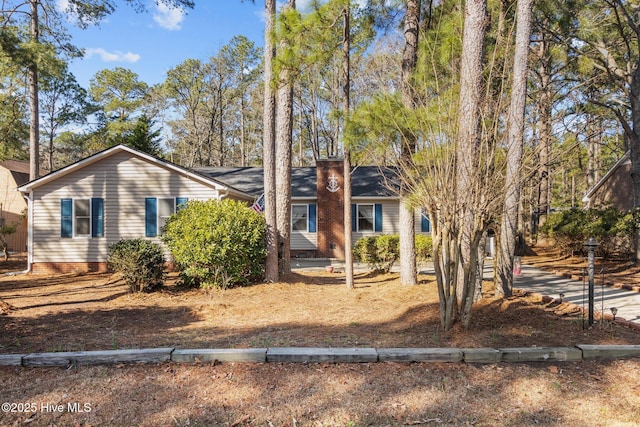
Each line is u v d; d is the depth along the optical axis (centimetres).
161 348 446
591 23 1255
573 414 333
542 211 2272
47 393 358
